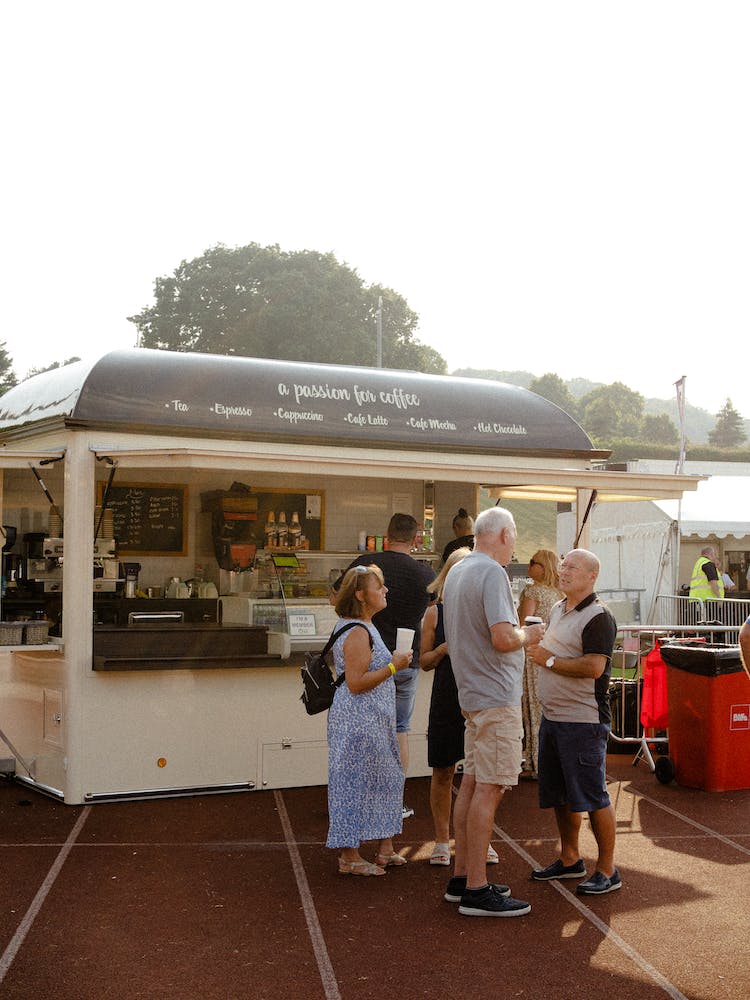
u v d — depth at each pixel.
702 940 5.23
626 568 21.80
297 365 9.90
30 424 9.08
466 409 10.48
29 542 9.83
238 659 8.34
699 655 8.56
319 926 5.38
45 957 4.93
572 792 5.82
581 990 4.62
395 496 11.43
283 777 8.56
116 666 7.96
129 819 7.55
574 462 10.91
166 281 66.75
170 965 4.85
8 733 9.24
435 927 5.38
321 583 10.62
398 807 6.26
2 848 6.78
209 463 7.86
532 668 8.92
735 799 8.33
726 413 149.50
